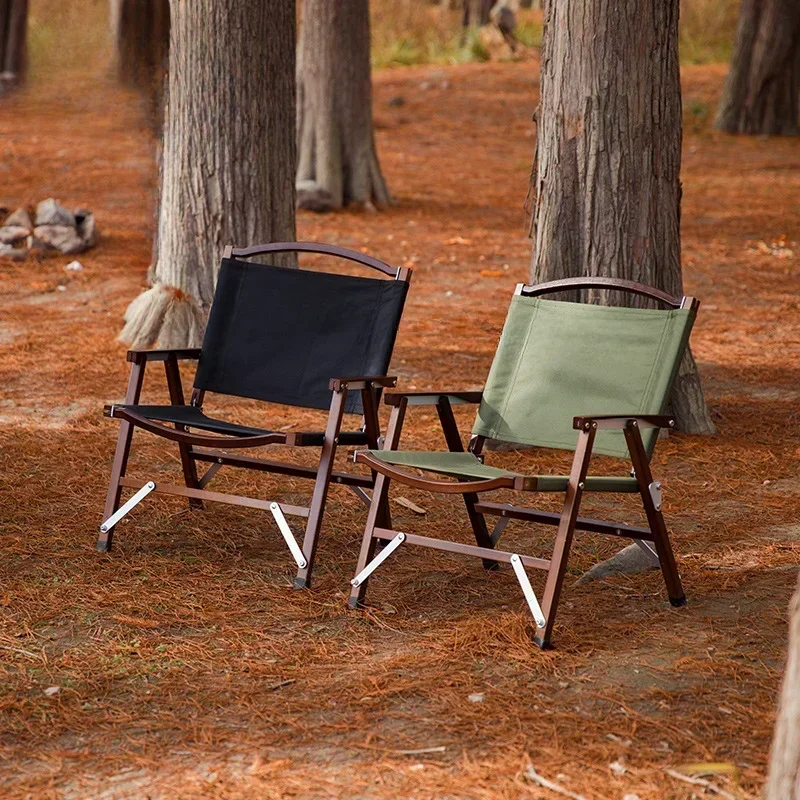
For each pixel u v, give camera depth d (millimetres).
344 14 14812
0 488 5707
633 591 4582
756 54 22062
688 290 11383
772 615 4289
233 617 4273
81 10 11969
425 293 11141
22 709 3523
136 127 17438
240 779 3125
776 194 16953
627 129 6516
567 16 6473
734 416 7293
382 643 4066
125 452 5016
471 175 18422
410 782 3102
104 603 4363
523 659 3895
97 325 9422
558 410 4699
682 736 3355
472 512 4770
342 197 15305
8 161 16406
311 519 4609
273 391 5121
